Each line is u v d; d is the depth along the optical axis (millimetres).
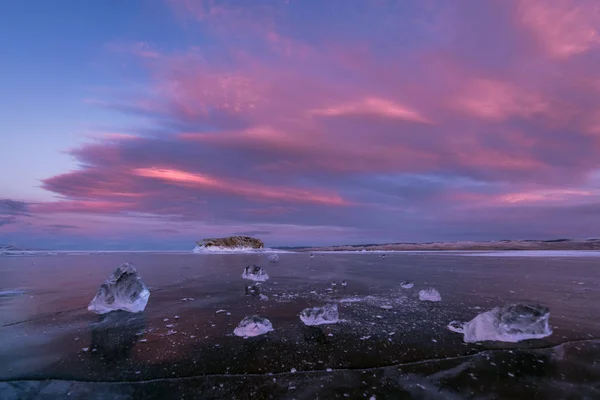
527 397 2441
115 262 14086
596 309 5078
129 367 2953
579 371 2875
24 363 3035
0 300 5820
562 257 17766
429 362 3072
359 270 11117
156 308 5250
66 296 6184
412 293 6535
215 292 6691
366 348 3430
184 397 2445
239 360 3111
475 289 6930
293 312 4977
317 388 2582
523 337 3658
